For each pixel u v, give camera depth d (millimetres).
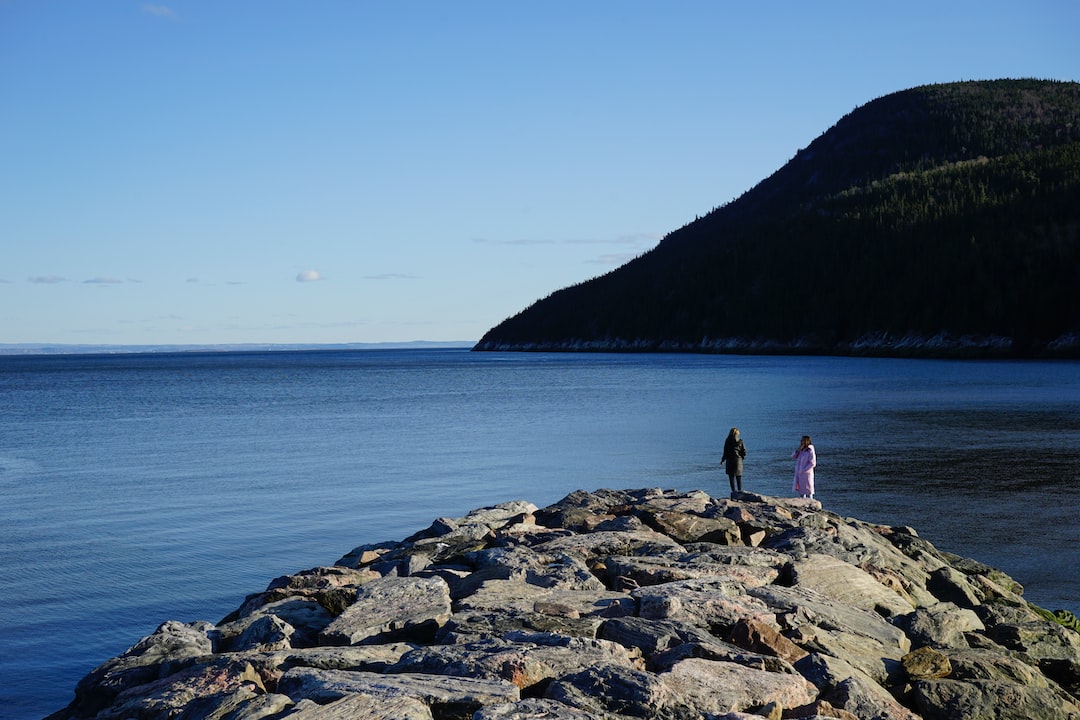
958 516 22891
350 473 33125
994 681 9109
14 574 18375
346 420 58938
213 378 143125
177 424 59094
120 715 7770
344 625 9969
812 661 8781
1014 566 17641
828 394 73688
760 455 35969
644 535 14539
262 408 72625
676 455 36844
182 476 33500
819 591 11875
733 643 9367
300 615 10891
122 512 25906
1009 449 37188
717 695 7727
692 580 11219
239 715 7094
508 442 43156
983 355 154375
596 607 10547
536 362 194000
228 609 15953
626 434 45812
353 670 8578
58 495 29547
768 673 8227
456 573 12414
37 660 13383
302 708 6980
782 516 16266
